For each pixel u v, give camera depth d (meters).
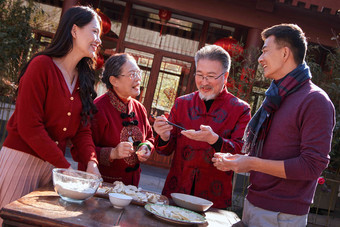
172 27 7.30
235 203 4.84
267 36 1.85
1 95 5.35
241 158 1.62
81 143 1.94
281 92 1.78
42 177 1.88
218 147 1.88
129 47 7.24
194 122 2.14
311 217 5.04
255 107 5.45
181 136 2.16
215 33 7.31
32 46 5.50
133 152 2.12
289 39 1.78
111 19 7.25
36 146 1.69
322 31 6.13
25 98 1.69
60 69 1.84
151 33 7.30
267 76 1.87
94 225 1.30
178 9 6.24
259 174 1.80
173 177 2.16
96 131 2.11
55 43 1.83
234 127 2.10
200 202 1.85
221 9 6.16
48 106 1.77
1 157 1.81
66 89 1.83
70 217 1.33
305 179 1.60
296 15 6.12
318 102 1.63
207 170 2.07
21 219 1.28
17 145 1.78
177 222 1.50
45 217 1.28
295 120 1.69
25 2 6.25
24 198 1.46
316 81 5.18
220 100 2.14
